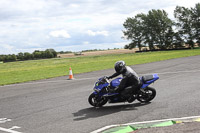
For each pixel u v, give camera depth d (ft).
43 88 36.94
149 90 25.86
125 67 21.91
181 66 58.13
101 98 22.58
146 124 16.63
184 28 220.02
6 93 34.40
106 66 73.05
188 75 41.37
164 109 20.48
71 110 22.24
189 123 15.85
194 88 29.07
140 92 22.65
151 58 101.35
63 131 16.56
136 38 256.93
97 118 19.19
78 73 57.11
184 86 30.83
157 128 15.28
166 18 233.55
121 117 19.01
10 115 21.79
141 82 22.57
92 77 47.09
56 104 25.02
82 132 16.07
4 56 301.63
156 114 19.16
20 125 18.56
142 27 251.80
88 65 83.71
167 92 27.68
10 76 61.98
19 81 48.44
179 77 39.52
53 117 20.25
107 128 16.48
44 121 19.24
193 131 14.05
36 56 294.87
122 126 16.63
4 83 46.19
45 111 22.44
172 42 227.20
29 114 21.71
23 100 28.40
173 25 228.84
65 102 25.68
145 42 246.27
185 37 220.84
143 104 22.80
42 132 16.60
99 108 22.50
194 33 218.38
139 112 20.10
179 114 18.70
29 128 17.67
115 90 21.80
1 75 67.15
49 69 77.92
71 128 17.10
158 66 61.98
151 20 237.86
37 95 31.12
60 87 36.76
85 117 19.69
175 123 16.37
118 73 21.91
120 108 21.94
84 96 28.22
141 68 59.06
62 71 66.90
